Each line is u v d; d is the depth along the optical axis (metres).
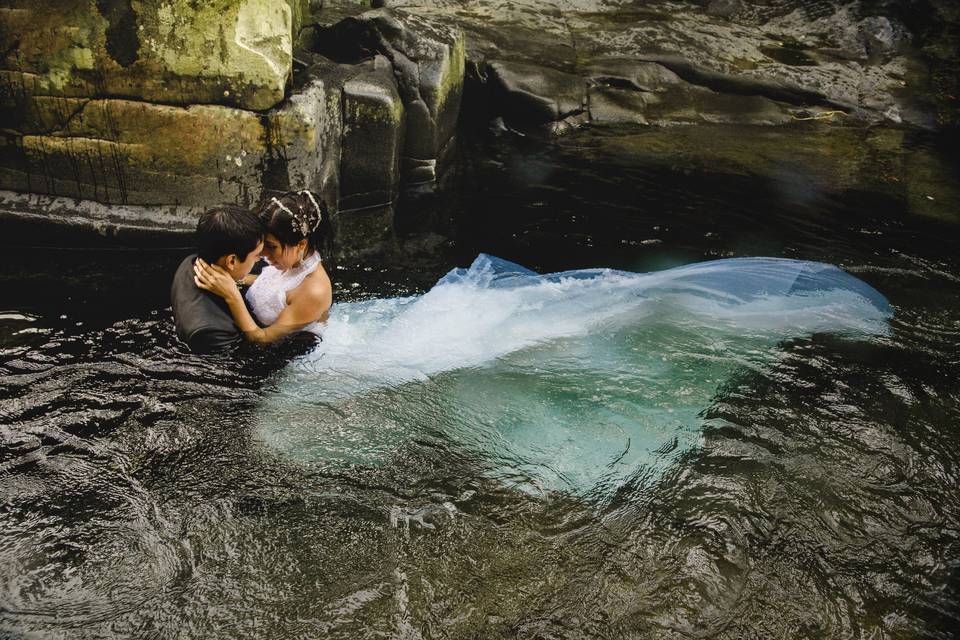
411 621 2.51
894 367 3.89
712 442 3.35
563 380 3.65
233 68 4.51
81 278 4.46
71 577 2.61
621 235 5.43
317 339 3.83
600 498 3.05
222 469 3.10
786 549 2.87
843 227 5.60
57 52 4.37
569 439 3.33
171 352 3.75
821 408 3.58
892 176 6.55
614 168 6.54
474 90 7.33
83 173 4.70
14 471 3.02
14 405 3.35
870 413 3.56
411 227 5.46
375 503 2.98
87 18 4.31
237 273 3.64
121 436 3.22
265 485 3.04
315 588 2.62
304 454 3.20
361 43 5.94
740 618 2.58
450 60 6.01
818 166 6.70
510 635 2.48
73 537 2.76
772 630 2.55
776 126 7.69
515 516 2.96
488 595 2.62
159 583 2.61
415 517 2.93
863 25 8.80
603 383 3.64
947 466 3.30
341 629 2.47
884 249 5.29
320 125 4.94
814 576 2.76
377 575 2.68
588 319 4.06
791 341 4.00
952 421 3.55
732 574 2.75
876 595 2.70
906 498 3.12
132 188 4.76
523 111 7.24
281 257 3.67
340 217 5.50
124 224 4.75
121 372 3.59
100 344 3.80
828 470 3.24
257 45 4.50
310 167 4.85
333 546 2.79
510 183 6.21
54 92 4.47
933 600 2.69
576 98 7.42
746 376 3.73
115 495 2.95
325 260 4.93
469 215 5.66
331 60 5.91
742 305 4.23
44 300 4.19
